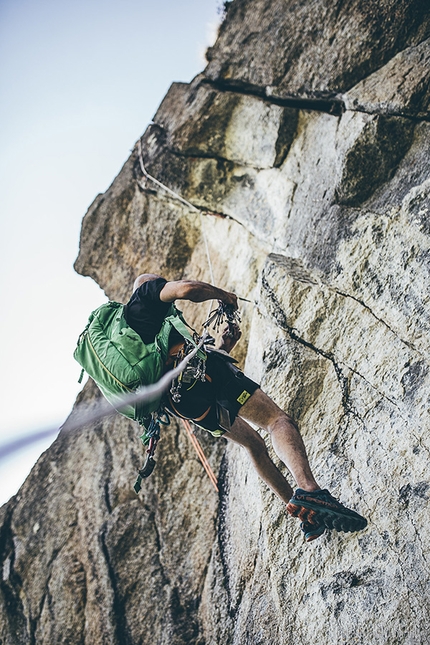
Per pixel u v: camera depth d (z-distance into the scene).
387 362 4.53
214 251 6.94
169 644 5.66
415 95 5.18
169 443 6.75
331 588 4.18
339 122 5.67
